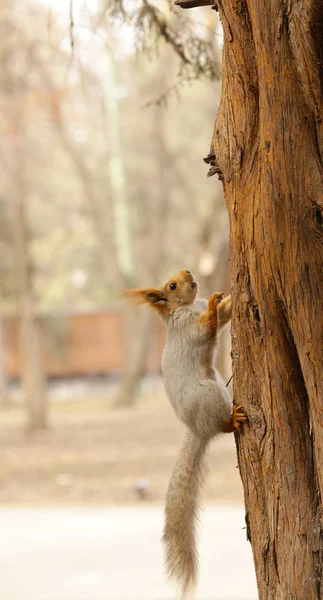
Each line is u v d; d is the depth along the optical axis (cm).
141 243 4591
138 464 2339
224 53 557
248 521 584
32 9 3077
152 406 3891
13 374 5272
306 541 538
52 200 4969
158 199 4506
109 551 1377
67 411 3900
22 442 2934
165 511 674
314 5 496
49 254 5428
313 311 520
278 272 528
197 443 678
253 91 543
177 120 4606
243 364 566
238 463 596
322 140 516
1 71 3130
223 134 561
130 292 755
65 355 5022
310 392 527
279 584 551
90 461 2434
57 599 1102
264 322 544
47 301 5941
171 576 661
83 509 1795
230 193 559
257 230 534
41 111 3466
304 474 543
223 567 1239
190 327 711
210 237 3306
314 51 505
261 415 560
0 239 4653
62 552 1384
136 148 4594
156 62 3434
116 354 5062
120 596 1105
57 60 3075
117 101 3834
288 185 519
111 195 4509
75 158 3972
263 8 517
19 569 1278
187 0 623
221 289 3306
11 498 1975
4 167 3300
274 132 521
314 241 517
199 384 682
